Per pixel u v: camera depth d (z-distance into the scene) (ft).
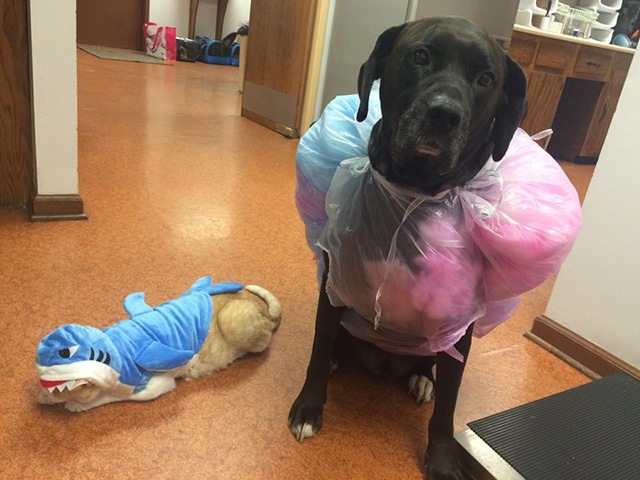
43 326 3.94
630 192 4.22
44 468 2.87
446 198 2.86
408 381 4.01
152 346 3.38
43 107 5.26
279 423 3.44
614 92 13.61
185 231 5.89
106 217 5.91
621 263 4.31
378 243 2.87
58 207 5.64
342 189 3.01
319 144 3.27
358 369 4.18
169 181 7.34
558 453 3.14
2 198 5.69
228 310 3.91
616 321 4.38
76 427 3.16
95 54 18.75
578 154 14.01
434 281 2.81
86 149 8.22
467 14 9.40
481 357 4.55
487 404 3.95
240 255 5.56
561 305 4.76
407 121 2.50
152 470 2.96
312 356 3.46
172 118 11.16
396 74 2.68
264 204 7.02
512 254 2.79
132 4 21.61
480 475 3.14
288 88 10.78
